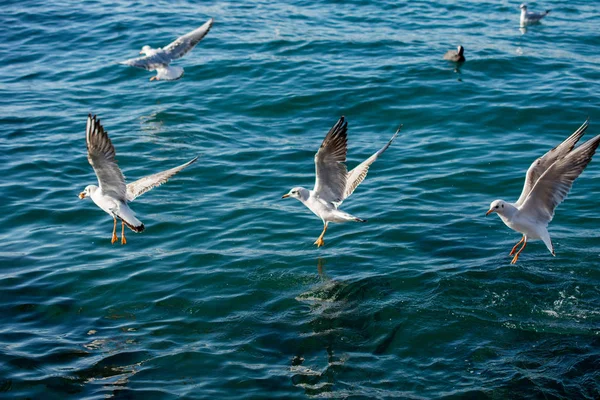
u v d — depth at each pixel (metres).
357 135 22.45
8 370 12.65
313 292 14.78
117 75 27.11
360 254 16.12
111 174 12.77
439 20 33.22
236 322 13.94
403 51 28.75
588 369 12.46
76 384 12.34
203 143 21.91
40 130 22.86
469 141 21.70
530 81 25.73
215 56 28.39
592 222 17.22
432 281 14.95
